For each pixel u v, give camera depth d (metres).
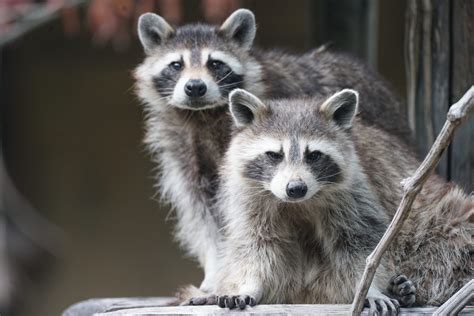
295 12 19.92
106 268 21.62
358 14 14.91
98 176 21.62
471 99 7.46
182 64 11.71
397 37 18.05
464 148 11.09
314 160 9.74
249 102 10.11
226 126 11.45
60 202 21.58
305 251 10.08
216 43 11.80
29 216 20.16
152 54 12.07
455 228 9.77
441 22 11.26
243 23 11.98
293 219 9.94
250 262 9.80
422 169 7.76
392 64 18.12
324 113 10.06
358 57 14.05
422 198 9.98
